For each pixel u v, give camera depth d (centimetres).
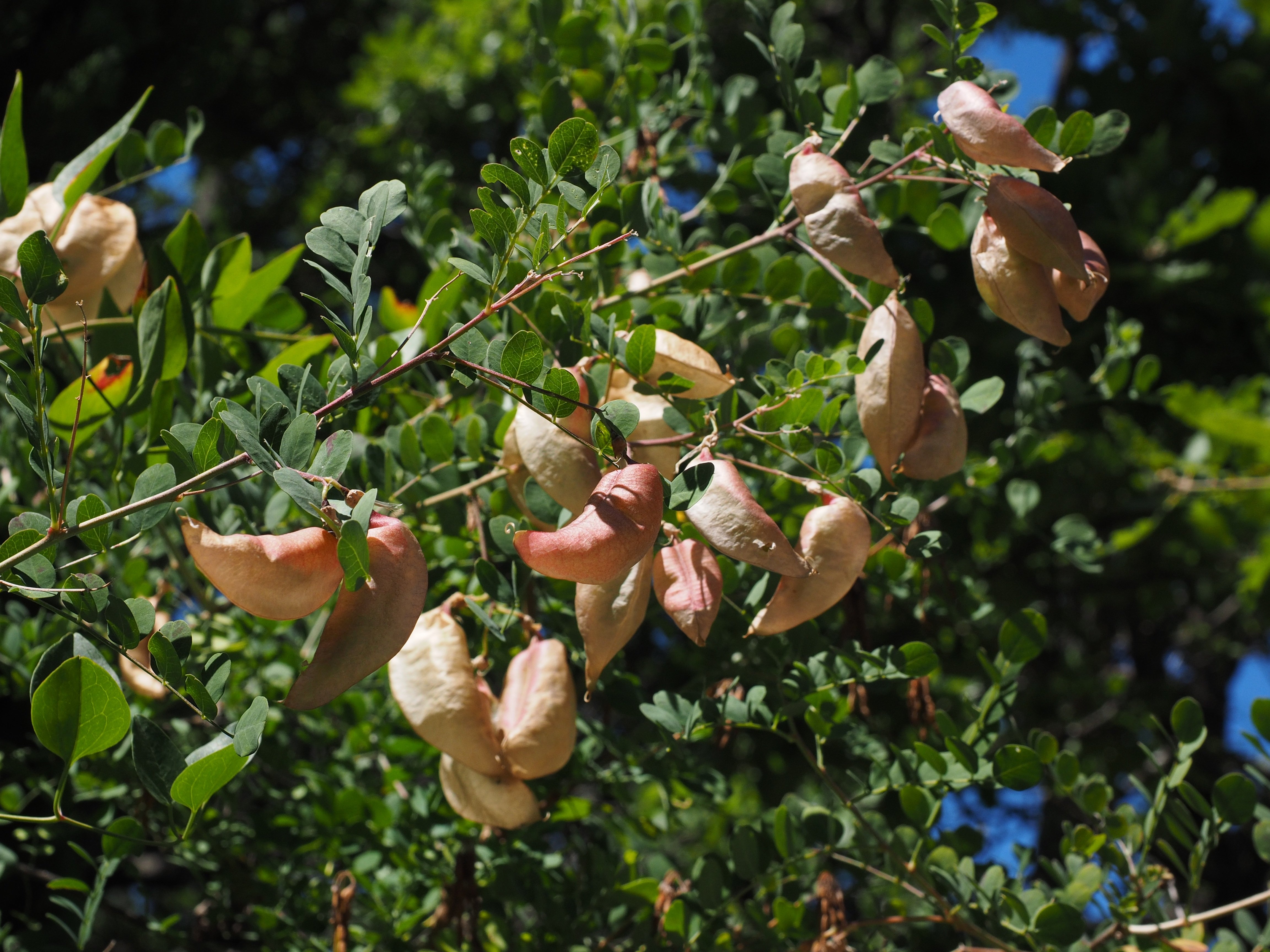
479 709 91
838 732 108
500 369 84
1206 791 234
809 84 106
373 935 114
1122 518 225
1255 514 210
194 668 90
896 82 106
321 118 355
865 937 113
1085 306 90
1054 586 227
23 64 194
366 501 78
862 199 91
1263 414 211
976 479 116
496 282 84
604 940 111
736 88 119
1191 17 236
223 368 111
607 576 80
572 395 83
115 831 101
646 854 134
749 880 107
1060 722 245
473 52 296
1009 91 101
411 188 127
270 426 82
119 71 195
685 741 107
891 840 108
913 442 91
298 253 116
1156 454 204
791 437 92
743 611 97
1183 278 196
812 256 104
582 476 87
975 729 103
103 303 107
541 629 96
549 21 120
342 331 83
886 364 90
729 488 85
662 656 183
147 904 132
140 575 114
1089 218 209
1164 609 242
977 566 204
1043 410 117
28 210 103
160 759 81
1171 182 231
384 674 121
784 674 104
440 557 115
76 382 101
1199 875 104
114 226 105
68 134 195
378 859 114
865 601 107
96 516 84
